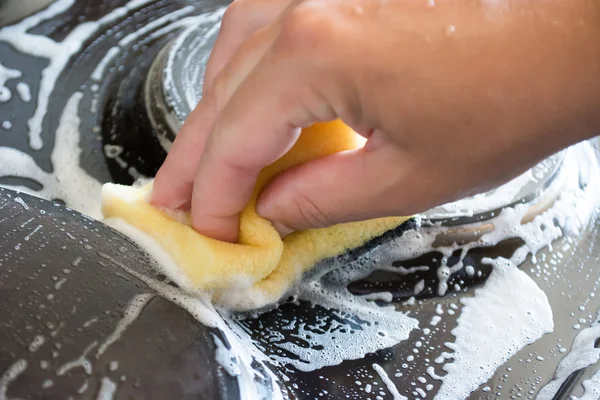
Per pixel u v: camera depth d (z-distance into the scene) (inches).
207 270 13.4
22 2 23.1
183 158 14.0
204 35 22.9
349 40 10.6
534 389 15.0
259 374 12.6
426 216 17.9
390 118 11.0
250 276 14.1
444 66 10.4
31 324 11.1
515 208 18.7
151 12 24.4
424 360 15.4
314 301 16.4
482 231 18.2
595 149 22.9
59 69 21.8
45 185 18.5
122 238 13.7
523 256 18.3
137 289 12.3
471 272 17.7
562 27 10.3
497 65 10.3
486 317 16.8
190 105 19.9
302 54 10.9
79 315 11.5
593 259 18.9
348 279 17.1
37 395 10.2
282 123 12.0
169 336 11.6
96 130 20.0
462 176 11.9
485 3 10.5
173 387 10.9
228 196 13.4
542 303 17.3
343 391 14.3
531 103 10.6
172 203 14.5
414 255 17.7
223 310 14.8
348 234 15.8
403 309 16.8
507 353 15.9
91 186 18.6
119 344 11.2
